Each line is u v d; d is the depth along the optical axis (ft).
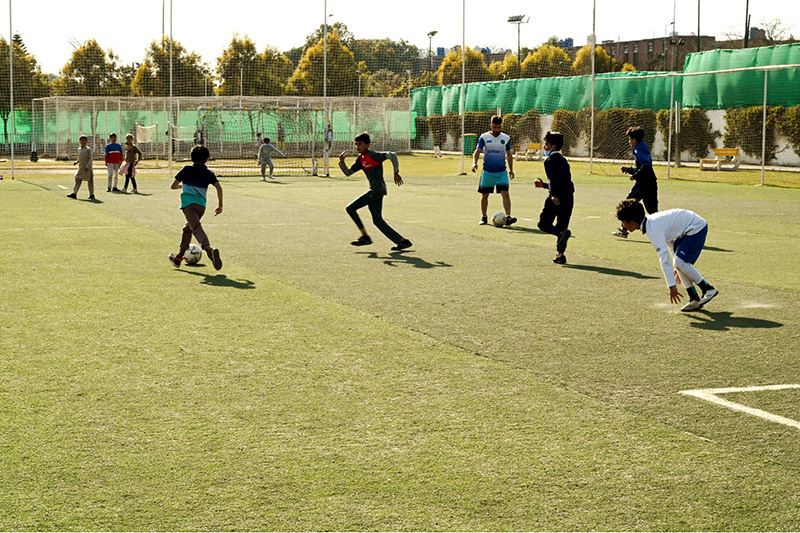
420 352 21.53
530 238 45.47
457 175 107.96
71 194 68.64
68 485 13.26
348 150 170.60
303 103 165.37
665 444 15.17
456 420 16.40
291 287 30.53
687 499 12.89
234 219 53.57
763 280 32.71
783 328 24.48
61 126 155.12
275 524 12.02
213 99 157.99
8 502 12.66
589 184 92.53
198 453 14.62
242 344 22.20
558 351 21.76
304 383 18.78
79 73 189.78
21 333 23.13
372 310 26.63
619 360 20.93
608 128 145.89
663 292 30.12
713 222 54.34
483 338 23.06
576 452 14.78
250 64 199.00
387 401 17.56
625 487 13.32
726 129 128.16
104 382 18.71
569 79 156.66
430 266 35.65
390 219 54.85
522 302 28.09
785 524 12.08
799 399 17.83
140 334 23.20
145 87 191.72
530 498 12.91
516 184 91.91
